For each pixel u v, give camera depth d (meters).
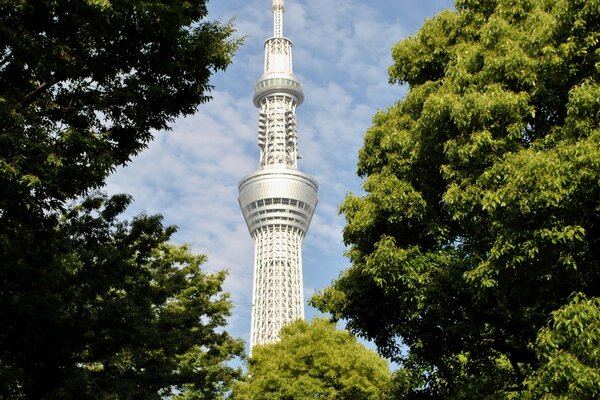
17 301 20.08
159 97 17.70
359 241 20.25
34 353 20.70
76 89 17.47
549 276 14.70
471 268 17.00
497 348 18.56
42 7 15.27
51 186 15.14
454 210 16.53
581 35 15.29
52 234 17.94
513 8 18.02
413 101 19.94
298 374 39.69
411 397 20.88
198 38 18.83
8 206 14.66
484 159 15.80
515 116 15.61
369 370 39.72
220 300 35.03
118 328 22.36
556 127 15.28
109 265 22.78
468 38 19.98
